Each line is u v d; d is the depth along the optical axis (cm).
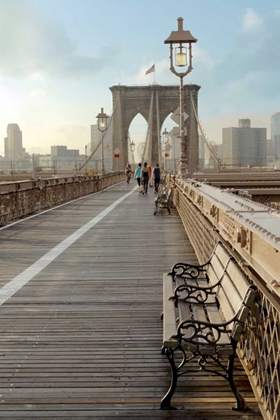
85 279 782
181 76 1753
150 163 8638
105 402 382
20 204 1716
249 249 369
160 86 10475
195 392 397
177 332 371
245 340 421
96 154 6856
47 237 1245
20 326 556
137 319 577
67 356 470
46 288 725
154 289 714
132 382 416
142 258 956
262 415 346
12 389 404
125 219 1662
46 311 612
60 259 950
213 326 370
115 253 1014
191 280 577
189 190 1172
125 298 668
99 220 1630
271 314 333
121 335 525
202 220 827
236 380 416
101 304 640
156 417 361
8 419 357
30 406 377
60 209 2052
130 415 364
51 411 369
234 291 414
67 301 655
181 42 1712
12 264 902
